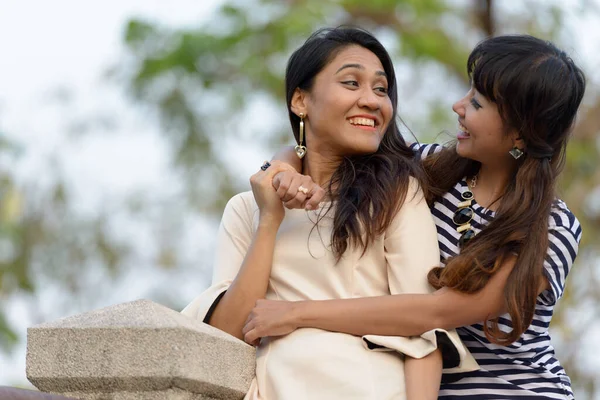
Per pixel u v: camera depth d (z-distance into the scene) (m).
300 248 4.17
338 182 4.29
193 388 3.60
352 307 3.97
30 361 3.62
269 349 4.01
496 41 4.22
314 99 4.34
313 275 4.15
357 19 12.85
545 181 4.16
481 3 12.52
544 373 4.15
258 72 13.09
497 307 4.01
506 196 4.17
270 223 4.14
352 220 4.12
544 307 4.18
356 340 3.98
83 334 3.59
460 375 4.13
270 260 4.14
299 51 4.41
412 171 4.29
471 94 4.26
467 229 4.25
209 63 13.34
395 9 12.62
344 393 3.87
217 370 3.71
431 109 12.74
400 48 12.48
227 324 4.12
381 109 4.27
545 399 4.10
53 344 3.61
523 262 4.00
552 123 4.19
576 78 4.23
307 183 4.05
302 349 3.94
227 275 4.33
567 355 11.55
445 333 3.96
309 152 4.41
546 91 4.14
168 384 3.52
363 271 4.16
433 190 4.35
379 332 3.97
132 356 3.53
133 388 3.55
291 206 4.06
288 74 4.45
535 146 4.17
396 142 4.43
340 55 4.31
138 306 3.67
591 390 11.44
